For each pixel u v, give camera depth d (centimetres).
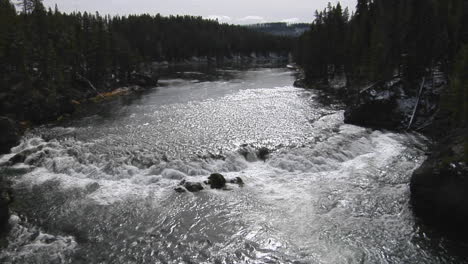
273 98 6284
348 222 2055
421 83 4934
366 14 7800
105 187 2553
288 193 2442
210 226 2016
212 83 8900
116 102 6347
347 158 3158
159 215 2141
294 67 14625
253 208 2223
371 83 5719
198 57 19800
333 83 7944
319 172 2847
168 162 2936
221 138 3681
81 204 2283
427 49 4997
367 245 1830
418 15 5475
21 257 1723
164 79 10181
